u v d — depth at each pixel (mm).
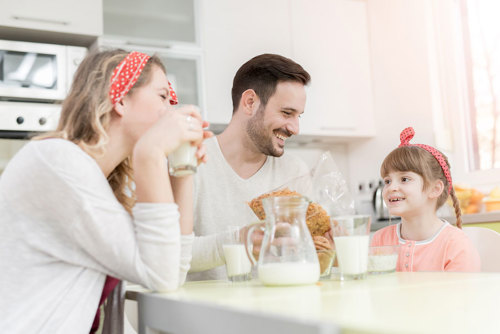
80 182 890
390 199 1783
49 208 899
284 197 901
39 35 2641
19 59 2504
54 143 927
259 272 924
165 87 1074
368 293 751
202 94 3064
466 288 790
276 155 1580
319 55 3496
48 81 2553
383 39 3594
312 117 3424
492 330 486
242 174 1601
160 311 796
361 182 3707
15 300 894
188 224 1038
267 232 924
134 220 919
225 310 620
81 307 921
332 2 3586
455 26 3246
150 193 910
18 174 913
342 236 977
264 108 1530
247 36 3256
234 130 1587
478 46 3137
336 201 1148
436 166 1787
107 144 1024
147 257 888
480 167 3131
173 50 3014
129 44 2883
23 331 879
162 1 3016
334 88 3529
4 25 2480
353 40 3643
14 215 914
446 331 473
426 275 1030
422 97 3305
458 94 3201
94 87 1004
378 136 3627
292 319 518
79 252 917
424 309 599
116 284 1000
